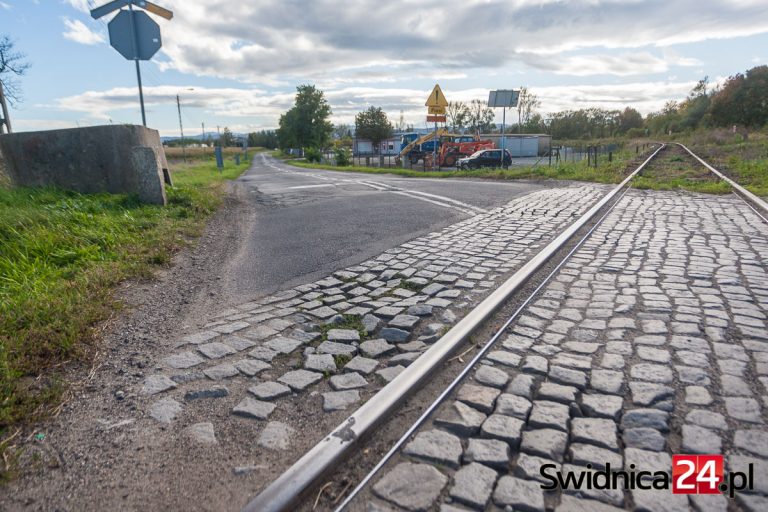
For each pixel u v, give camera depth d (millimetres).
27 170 8695
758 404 2682
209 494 2160
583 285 4852
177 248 6414
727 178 13953
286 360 3445
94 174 8836
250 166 53219
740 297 4297
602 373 3100
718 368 3084
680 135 66500
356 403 2861
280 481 2131
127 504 2113
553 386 2975
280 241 7309
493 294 4441
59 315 3754
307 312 4363
